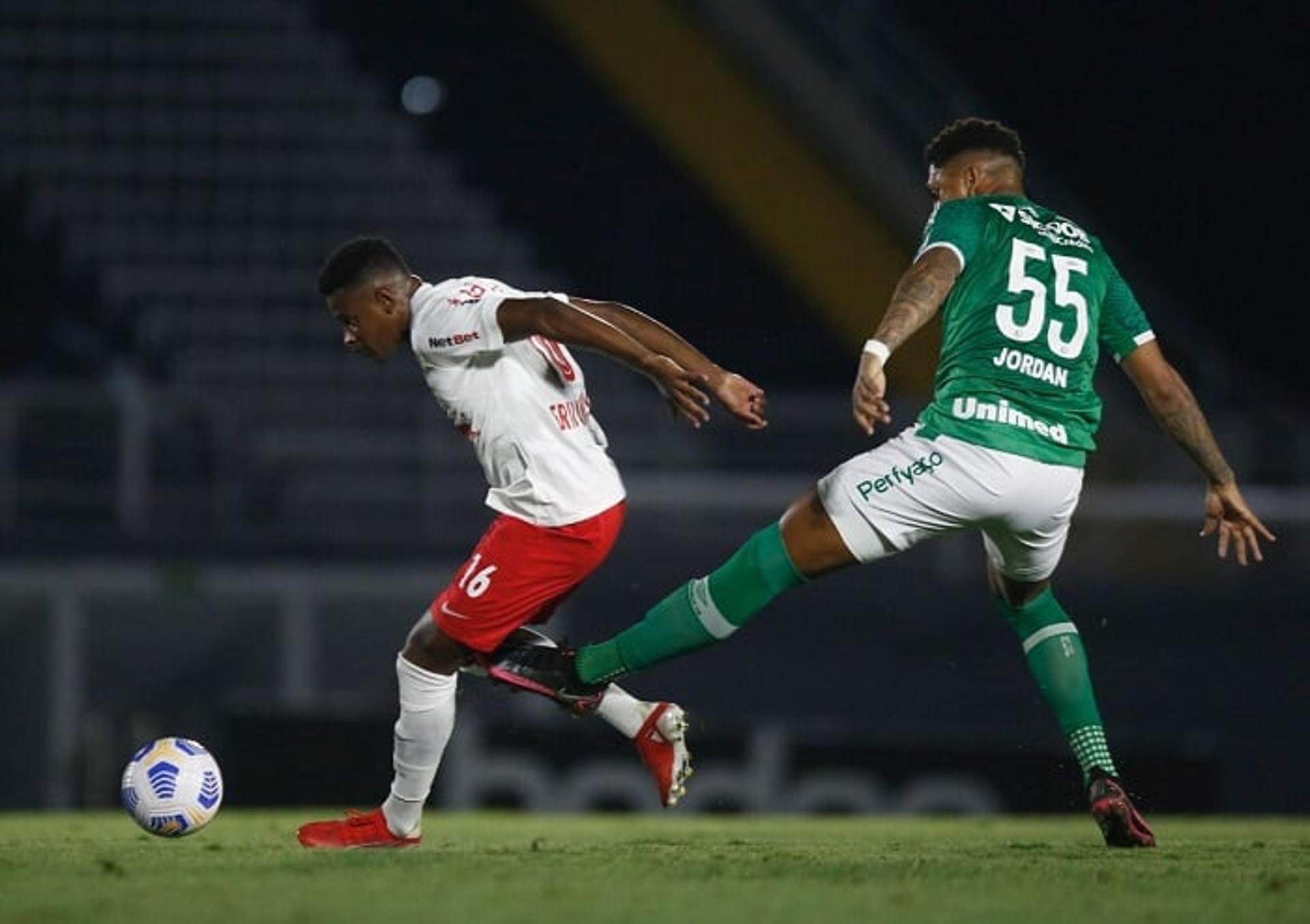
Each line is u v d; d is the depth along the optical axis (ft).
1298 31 248.32
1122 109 249.55
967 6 252.42
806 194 237.86
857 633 177.99
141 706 176.45
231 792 125.59
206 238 235.61
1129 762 128.16
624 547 179.52
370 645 179.93
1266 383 243.40
